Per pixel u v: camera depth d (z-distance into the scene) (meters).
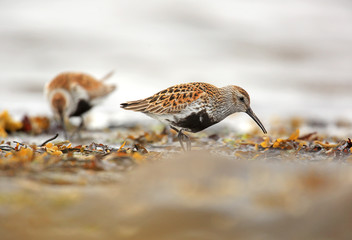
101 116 17.33
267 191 5.53
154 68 24.19
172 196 5.50
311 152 9.35
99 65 24.28
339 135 13.32
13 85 21.56
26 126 13.95
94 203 5.42
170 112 10.30
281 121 16.23
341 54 26.67
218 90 10.80
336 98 20.97
